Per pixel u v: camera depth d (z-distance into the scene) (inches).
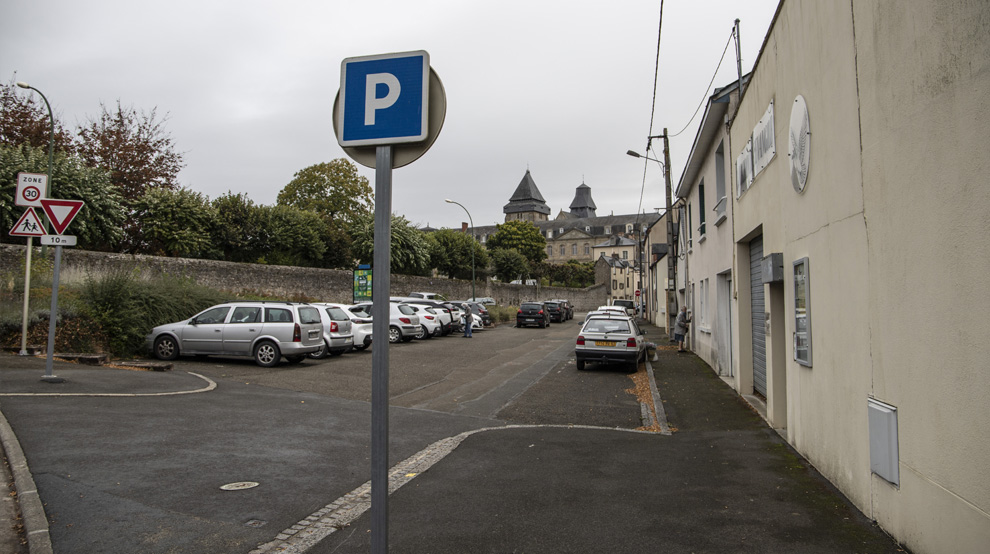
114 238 1008.2
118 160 1402.6
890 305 169.5
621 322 625.6
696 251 798.5
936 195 141.9
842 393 211.5
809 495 213.8
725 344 569.9
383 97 120.7
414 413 389.7
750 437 314.7
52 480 210.5
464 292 2037.4
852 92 197.0
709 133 588.7
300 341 589.9
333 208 2210.9
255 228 1304.1
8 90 1249.4
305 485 222.5
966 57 127.4
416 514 196.2
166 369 518.0
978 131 123.5
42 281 649.6
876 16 175.6
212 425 311.0
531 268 3248.0
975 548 126.3
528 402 442.3
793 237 278.4
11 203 844.0
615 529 183.0
